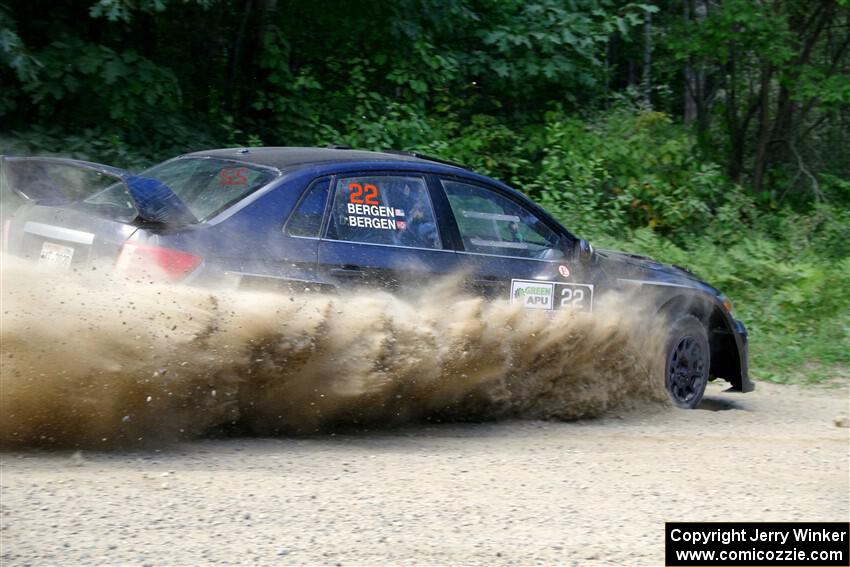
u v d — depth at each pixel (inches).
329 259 677.9
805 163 2033.7
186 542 443.8
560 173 1536.7
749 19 1688.0
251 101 1515.7
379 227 714.2
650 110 1766.7
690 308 892.6
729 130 1995.6
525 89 1729.8
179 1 1286.9
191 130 1376.7
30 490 502.3
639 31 1911.9
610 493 564.4
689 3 1891.0
